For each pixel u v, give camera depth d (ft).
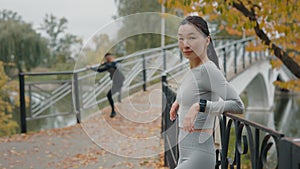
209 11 15.60
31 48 59.26
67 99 26.61
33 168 14.89
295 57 22.50
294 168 4.02
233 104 6.35
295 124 61.67
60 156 16.69
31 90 25.20
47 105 26.68
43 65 65.31
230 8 16.39
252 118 66.39
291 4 15.17
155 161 15.14
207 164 6.68
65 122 26.32
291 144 4.10
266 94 71.92
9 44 55.77
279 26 16.65
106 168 14.53
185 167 6.70
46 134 21.66
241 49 47.01
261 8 16.39
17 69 57.36
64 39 88.12
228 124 7.52
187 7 16.06
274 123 61.98
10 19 62.85
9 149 18.11
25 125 22.76
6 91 41.01
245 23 15.99
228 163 7.64
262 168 5.46
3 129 38.70
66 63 68.90
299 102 105.60
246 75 48.47
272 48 17.94
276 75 72.69
